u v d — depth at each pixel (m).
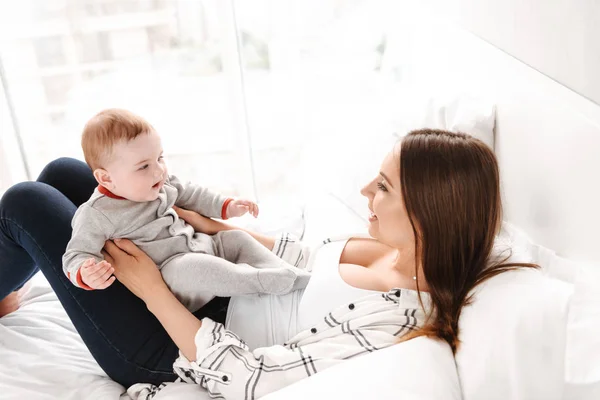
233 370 1.36
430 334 1.31
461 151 1.34
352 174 1.88
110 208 1.45
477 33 1.88
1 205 1.49
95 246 1.42
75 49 2.46
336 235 1.62
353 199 1.88
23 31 2.40
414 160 1.35
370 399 1.18
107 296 1.47
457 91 1.82
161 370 1.50
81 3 2.38
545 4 1.58
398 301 1.40
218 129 2.67
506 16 1.73
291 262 1.66
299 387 1.24
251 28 2.47
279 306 1.51
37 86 2.50
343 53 2.48
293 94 2.58
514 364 1.18
